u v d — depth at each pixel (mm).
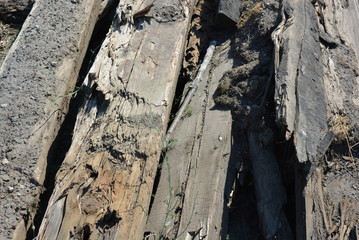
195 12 2334
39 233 1694
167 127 2023
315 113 1888
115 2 2410
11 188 1843
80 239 1688
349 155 1902
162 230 1790
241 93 2004
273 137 1895
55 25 2246
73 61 2172
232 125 1968
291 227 1806
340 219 1764
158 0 2221
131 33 2127
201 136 1965
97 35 2408
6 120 1977
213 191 1829
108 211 1717
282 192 1836
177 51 2094
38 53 2156
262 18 2174
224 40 2273
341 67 2117
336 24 2289
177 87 2176
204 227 1772
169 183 1873
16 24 2447
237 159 1916
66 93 2104
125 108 1919
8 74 2094
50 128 1989
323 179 1838
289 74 1920
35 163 1901
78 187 1754
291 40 2020
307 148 1793
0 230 1770
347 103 2014
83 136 1878
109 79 1980
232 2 2279
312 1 2262
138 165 1806
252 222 1871
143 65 2033
